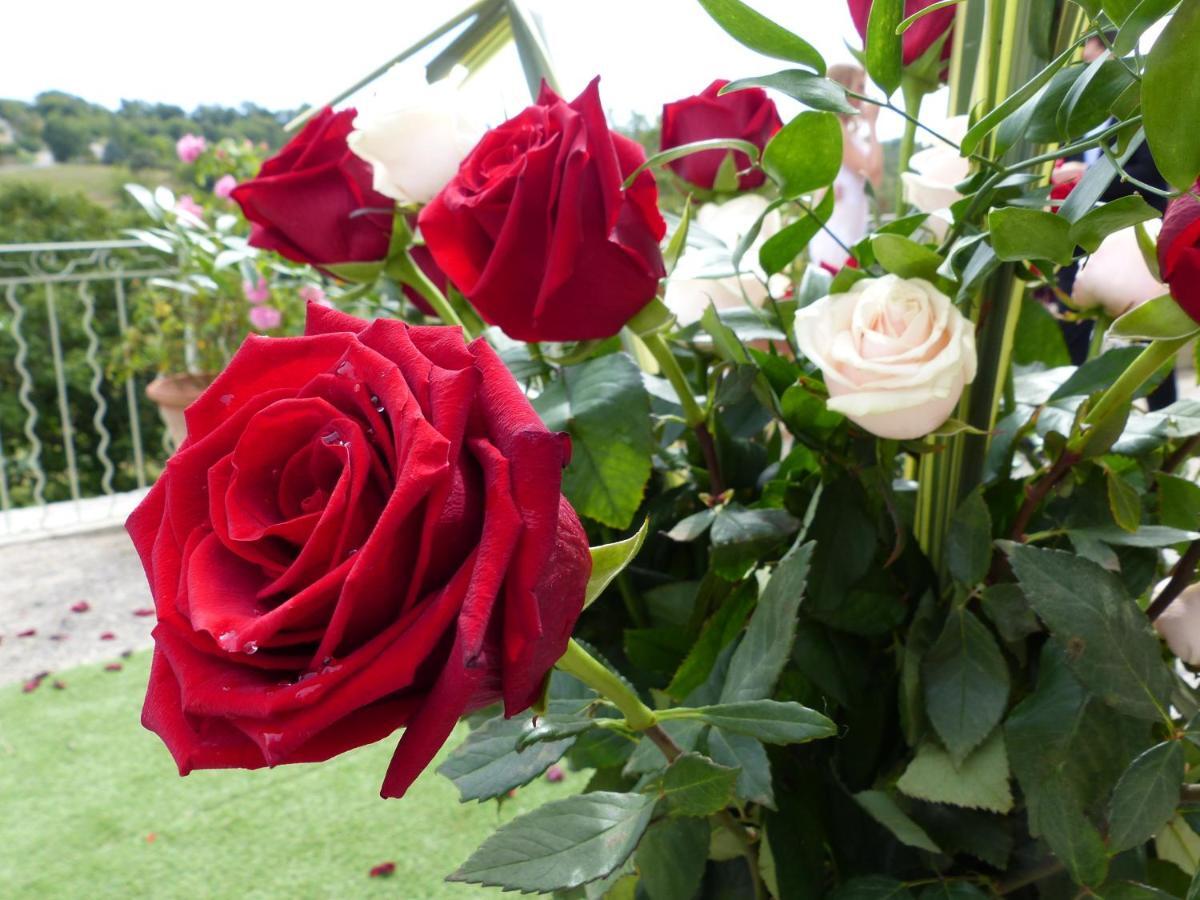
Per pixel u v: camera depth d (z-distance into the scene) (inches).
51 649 94.9
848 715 19.6
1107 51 12.9
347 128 23.1
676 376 20.4
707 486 22.6
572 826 15.3
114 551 123.0
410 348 12.4
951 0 13.6
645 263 18.6
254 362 13.5
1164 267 13.5
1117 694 15.1
